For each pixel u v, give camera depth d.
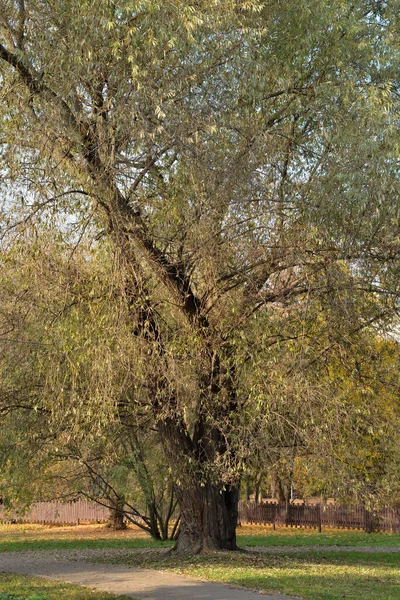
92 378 11.94
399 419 15.88
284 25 13.48
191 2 11.77
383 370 15.05
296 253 12.68
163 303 13.27
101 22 11.32
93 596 10.97
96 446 17.89
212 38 12.08
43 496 23.58
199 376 13.02
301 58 13.30
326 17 13.20
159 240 12.70
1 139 12.73
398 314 13.95
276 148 12.83
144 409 13.95
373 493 15.31
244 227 12.67
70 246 12.75
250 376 12.64
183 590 11.59
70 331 12.13
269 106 13.69
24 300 12.92
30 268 12.41
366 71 13.61
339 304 12.87
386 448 17.66
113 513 31.73
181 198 12.27
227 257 12.76
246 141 12.56
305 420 13.17
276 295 13.37
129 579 13.22
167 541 24.33
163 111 11.62
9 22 12.77
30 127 12.42
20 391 15.07
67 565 16.59
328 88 12.88
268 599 10.56
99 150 12.03
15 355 13.41
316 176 12.55
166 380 12.79
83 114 12.23
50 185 12.54
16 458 18.23
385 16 14.34
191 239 12.50
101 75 12.16
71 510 34.97
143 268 12.82
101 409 12.16
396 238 12.37
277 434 13.70
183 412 13.12
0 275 12.84
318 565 15.92
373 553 19.91
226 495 17.08
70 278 12.63
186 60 12.02
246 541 25.09
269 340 13.05
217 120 12.20
